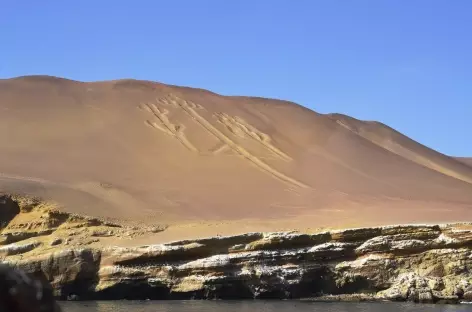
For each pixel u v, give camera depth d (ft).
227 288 170.71
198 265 171.63
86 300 171.12
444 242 176.04
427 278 172.04
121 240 182.60
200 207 227.81
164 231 190.29
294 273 173.78
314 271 175.11
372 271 175.63
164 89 341.00
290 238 176.65
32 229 191.52
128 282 170.81
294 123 328.29
